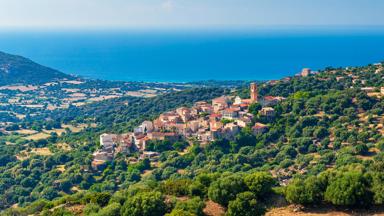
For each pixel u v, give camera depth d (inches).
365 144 6633.9
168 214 3117.6
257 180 3405.5
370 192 3125.0
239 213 3095.5
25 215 4421.8
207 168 7096.5
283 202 3356.3
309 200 3191.4
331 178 3289.9
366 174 3294.8
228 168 6998.0
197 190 3654.0
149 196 3378.4
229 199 3324.3
